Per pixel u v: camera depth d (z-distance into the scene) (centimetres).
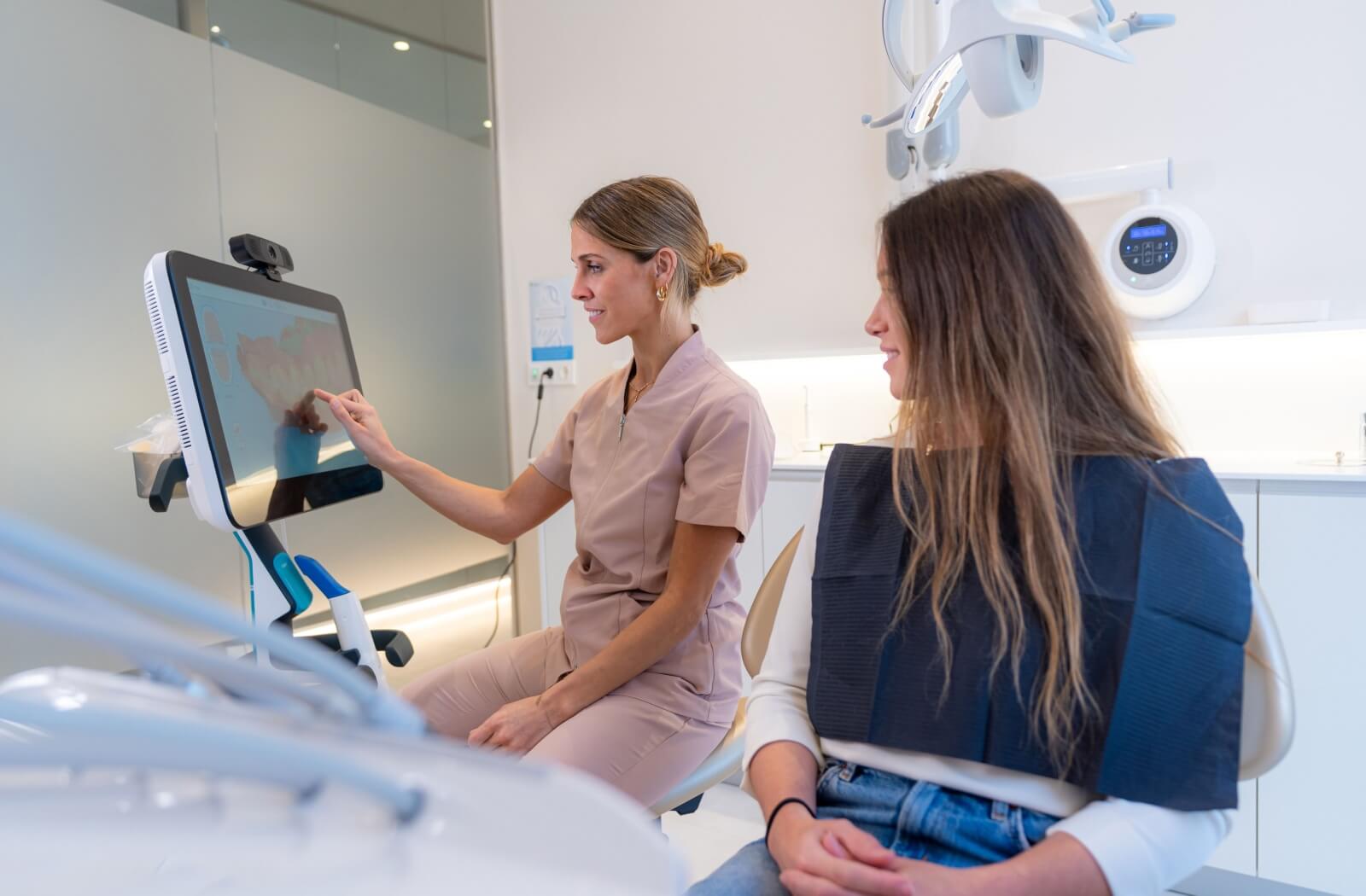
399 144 287
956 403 82
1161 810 71
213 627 29
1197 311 214
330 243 263
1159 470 78
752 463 133
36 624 22
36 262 189
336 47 264
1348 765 168
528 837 36
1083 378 81
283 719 37
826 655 86
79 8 196
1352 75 196
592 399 155
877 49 253
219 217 229
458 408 312
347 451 145
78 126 197
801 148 267
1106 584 74
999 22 123
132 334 208
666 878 38
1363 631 166
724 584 140
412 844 33
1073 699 73
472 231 317
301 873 31
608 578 143
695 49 284
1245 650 75
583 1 304
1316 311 191
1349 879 169
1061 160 229
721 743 136
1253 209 207
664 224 138
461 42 312
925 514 83
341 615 119
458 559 310
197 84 223
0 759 25
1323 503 168
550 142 316
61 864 30
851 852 71
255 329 120
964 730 76
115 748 27
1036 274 82
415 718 44
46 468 192
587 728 122
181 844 32
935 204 87
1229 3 207
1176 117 214
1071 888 67
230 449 105
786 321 273
